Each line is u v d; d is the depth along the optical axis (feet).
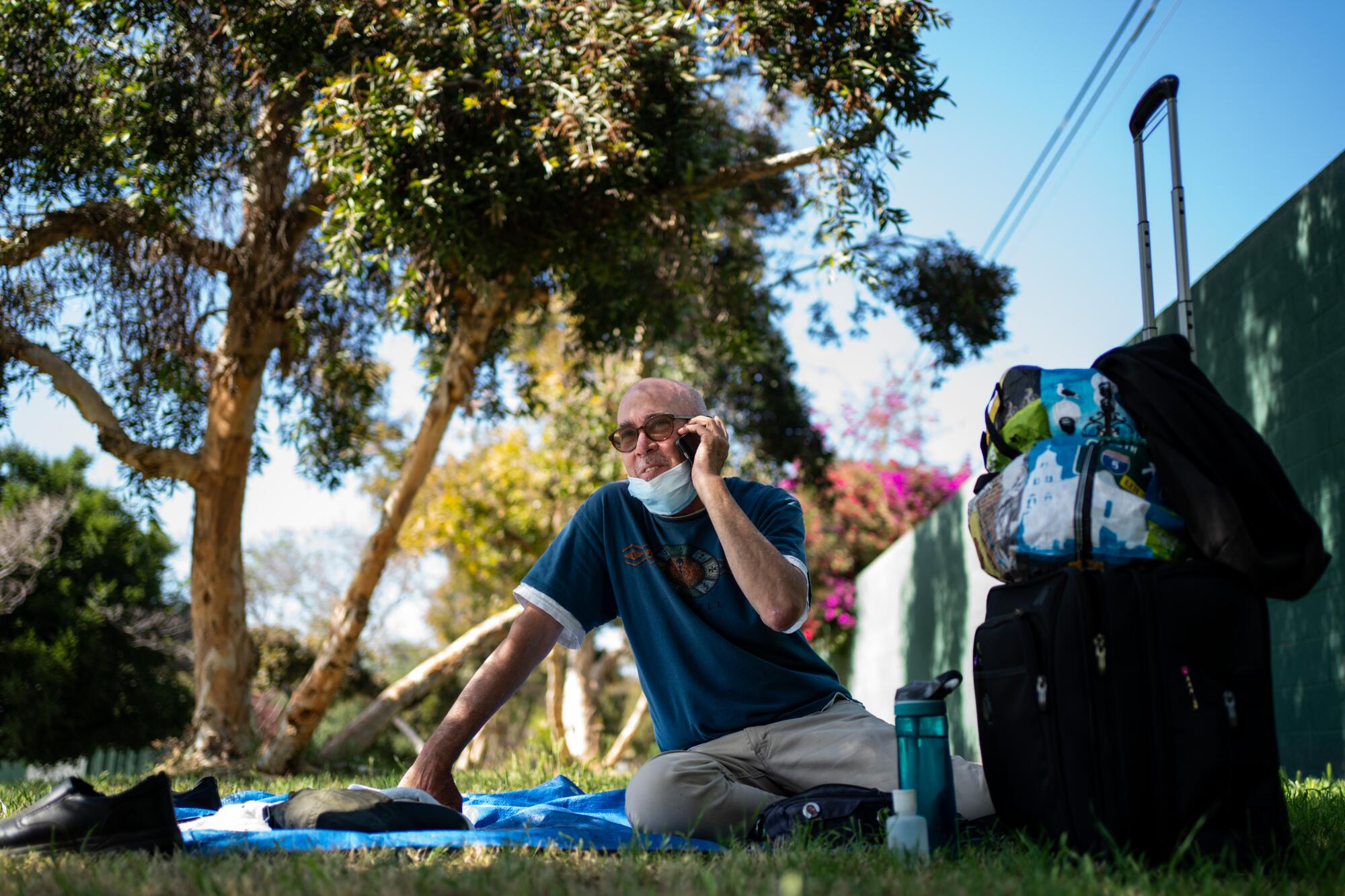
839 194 25.80
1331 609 19.85
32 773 67.10
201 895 6.24
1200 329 25.00
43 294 28.35
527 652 10.63
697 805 9.30
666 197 28.17
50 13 24.61
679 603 10.34
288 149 30.09
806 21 24.56
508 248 26.48
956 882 6.43
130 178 25.41
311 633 80.02
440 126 23.67
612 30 24.41
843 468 62.75
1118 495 7.75
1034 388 8.40
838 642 63.16
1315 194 20.30
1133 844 7.13
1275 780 7.21
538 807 10.87
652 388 10.62
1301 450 20.89
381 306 32.04
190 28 25.26
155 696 64.08
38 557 56.95
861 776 9.46
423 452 31.37
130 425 31.35
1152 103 11.98
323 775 24.88
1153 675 7.26
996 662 8.05
